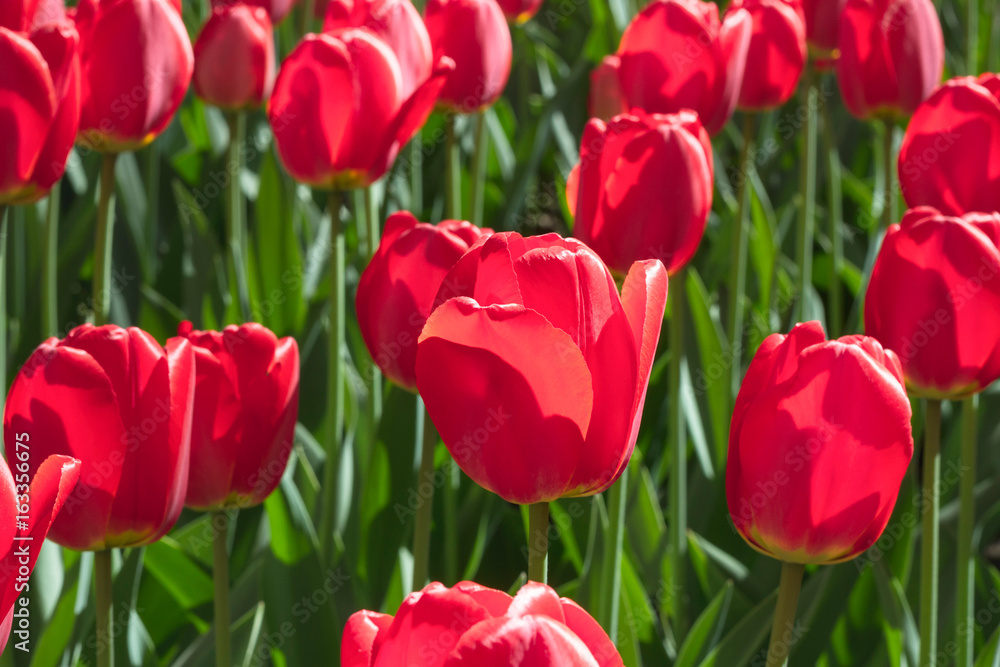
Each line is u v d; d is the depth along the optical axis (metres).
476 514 1.39
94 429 1.06
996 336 1.13
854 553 1.05
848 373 1.03
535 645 0.94
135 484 1.07
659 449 1.87
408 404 1.30
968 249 1.12
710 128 1.35
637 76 1.31
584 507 1.36
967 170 1.22
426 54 1.27
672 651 1.31
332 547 1.30
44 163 1.18
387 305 1.14
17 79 1.16
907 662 1.28
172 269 2.02
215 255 1.85
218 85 1.65
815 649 1.26
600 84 1.58
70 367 1.05
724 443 1.56
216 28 1.61
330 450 1.29
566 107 2.52
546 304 1.01
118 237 1.98
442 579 1.41
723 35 1.31
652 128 1.17
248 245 1.73
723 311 2.14
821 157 2.68
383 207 2.19
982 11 3.54
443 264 1.13
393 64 1.22
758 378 1.06
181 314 1.75
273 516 1.23
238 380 1.11
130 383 1.06
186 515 1.49
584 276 1.01
